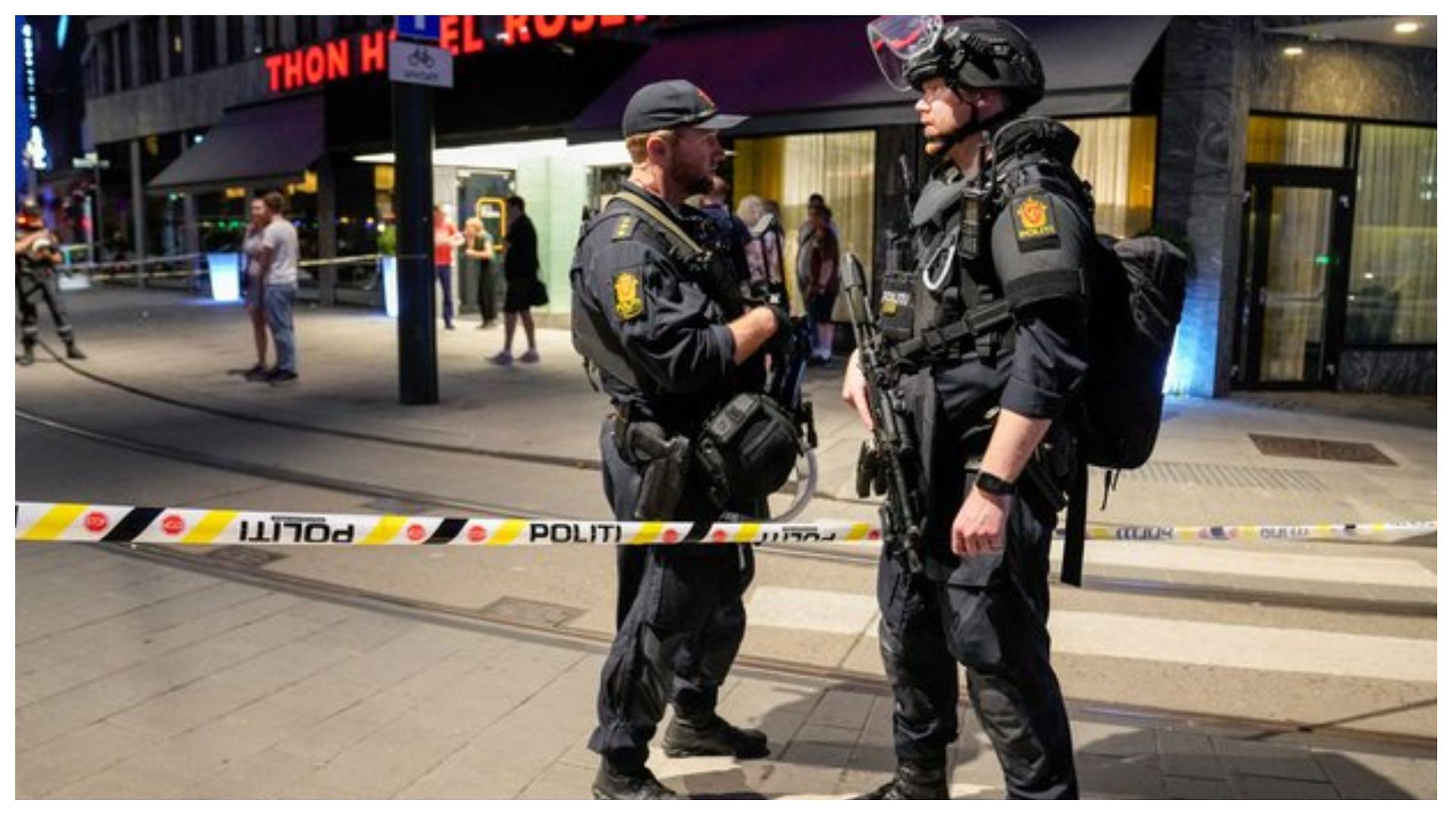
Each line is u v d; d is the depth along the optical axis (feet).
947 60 8.55
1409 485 24.68
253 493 22.44
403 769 11.10
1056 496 8.51
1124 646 14.76
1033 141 8.25
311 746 11.53
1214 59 34.73
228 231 76.33
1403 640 15.14
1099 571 17.92
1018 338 7.87
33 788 10.53
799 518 20.76
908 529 8.70
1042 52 34.99
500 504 21.90
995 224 8.04
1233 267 35.83
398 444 27.32
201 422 30.07
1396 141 38.86
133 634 14.48
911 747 9.87
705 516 9.82
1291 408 34.91
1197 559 18.71
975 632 8.55
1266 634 15.29
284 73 62.90
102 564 17.21
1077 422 8.61
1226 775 11.21
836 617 15.62
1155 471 25.40
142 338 49.24
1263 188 37.17
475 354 43.96
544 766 11.23
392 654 14.03
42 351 44.37
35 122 86.74
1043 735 8.74
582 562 17.85
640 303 8.96
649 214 9.41
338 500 22.02
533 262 40.70
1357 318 39.42
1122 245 8.47
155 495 22.15
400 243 32.17
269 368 39.11
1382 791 10.94
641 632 9.91
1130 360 8.33
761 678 13.52
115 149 89.20
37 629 14.53
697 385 9.11
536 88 47.34
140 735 11.68
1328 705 13.04
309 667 13.53
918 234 9.13
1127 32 34.14
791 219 44.73
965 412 8.54
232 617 15.17
